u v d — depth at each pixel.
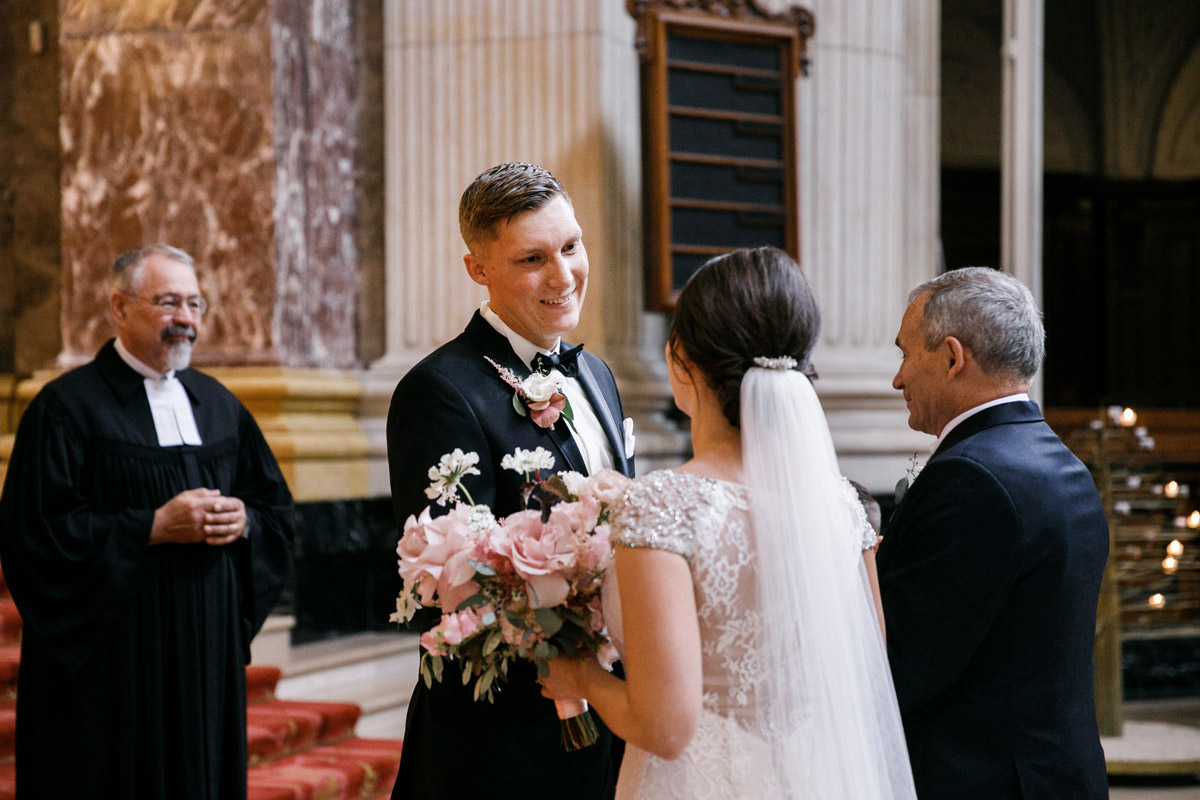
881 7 7.12
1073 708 2.28
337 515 6.17
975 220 9.58
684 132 6.66
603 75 6.41
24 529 3.49
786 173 6.87
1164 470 8.49
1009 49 6.66
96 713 3.46
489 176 2.52
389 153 6.71
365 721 5.39
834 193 7.02
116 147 6.28
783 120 6.86
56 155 6.59
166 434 3.78
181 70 6.19
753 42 6.80
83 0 6.32
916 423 2.49
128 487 3.66
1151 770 5.34
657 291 6.57
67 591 3.48
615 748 2.61
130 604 3.51
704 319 1.96
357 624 6.36
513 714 2.38
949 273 2.47
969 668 2.26
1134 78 9.65
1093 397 9.74
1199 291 9.65
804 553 1.89
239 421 4.02
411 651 6.25
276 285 6.08
